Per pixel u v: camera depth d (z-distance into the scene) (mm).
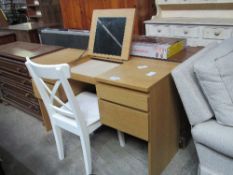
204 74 1134
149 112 1219
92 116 1504
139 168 1563
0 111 2525
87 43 1936
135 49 1646
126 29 1561
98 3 2914
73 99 1283
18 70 2016
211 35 2250
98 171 1568
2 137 2064
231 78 1129
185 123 1668
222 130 1142
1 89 2514
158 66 1442
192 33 2357
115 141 1853
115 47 1629
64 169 1625
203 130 1183
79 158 1716
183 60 1473
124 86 1235
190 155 1633
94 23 1736
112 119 1408
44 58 1837
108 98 1360
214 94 1146
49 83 1655
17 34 3586
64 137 1956
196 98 1215
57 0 3949
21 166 1698
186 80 1211
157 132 1344
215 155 1203
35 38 3467
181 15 2629
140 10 2639
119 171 1556
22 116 2383
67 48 2078
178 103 1511
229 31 2143
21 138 2021
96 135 1933
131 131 1341
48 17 4082
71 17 3357
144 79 1258
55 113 1548
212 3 2275
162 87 1281
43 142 1939
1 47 2270
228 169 1184
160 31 2559
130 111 1277
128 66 1481
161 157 1466
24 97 2211
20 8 4898
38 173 1615
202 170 1305
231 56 1191
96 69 1562
